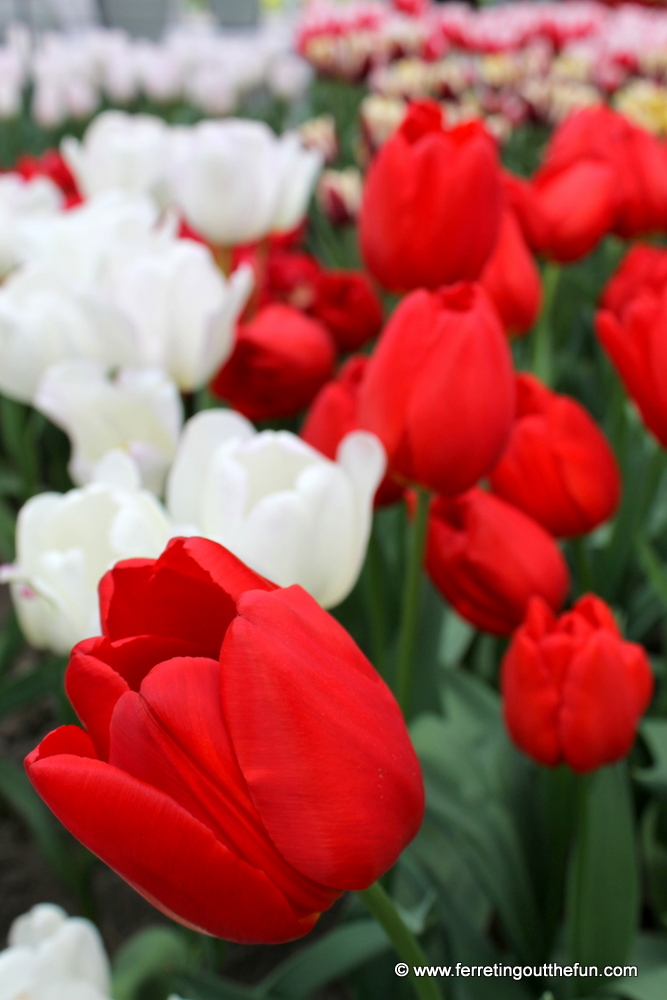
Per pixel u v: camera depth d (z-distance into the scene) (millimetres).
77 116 2926
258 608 612
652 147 1046
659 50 2604
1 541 1058
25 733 1252
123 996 820
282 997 777
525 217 995
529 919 835
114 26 4816
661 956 850
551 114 2393
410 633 800
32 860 1061
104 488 754
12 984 740
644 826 917
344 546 730
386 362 752
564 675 743
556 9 3043
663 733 884
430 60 2785
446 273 847
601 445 828
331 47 3018
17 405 1225
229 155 946
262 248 1034
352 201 1654
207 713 611
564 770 824
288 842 613
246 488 734
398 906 833
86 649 626
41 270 896
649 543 1078
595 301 1436
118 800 605
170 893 615
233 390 971
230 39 3725
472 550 797
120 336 850
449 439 751
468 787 851
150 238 921
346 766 615
